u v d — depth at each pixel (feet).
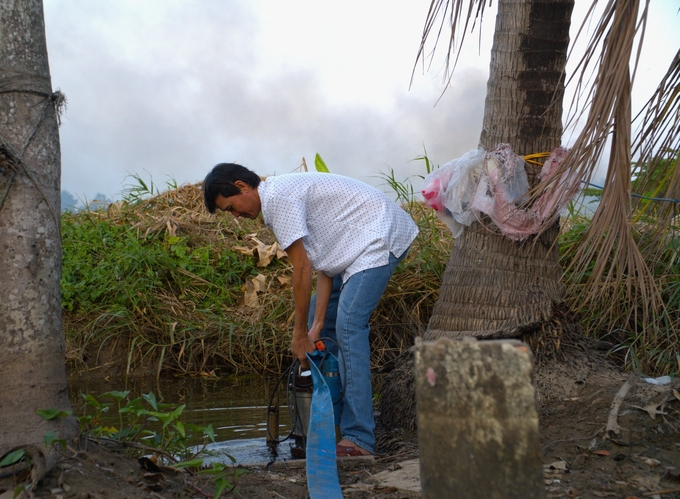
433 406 5.37
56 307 8.33
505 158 11.07
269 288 19.02
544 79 11.15
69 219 22.70
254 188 10.38
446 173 11.71
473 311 11.43
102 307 17.85
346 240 10.59
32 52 8.21
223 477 7.58
